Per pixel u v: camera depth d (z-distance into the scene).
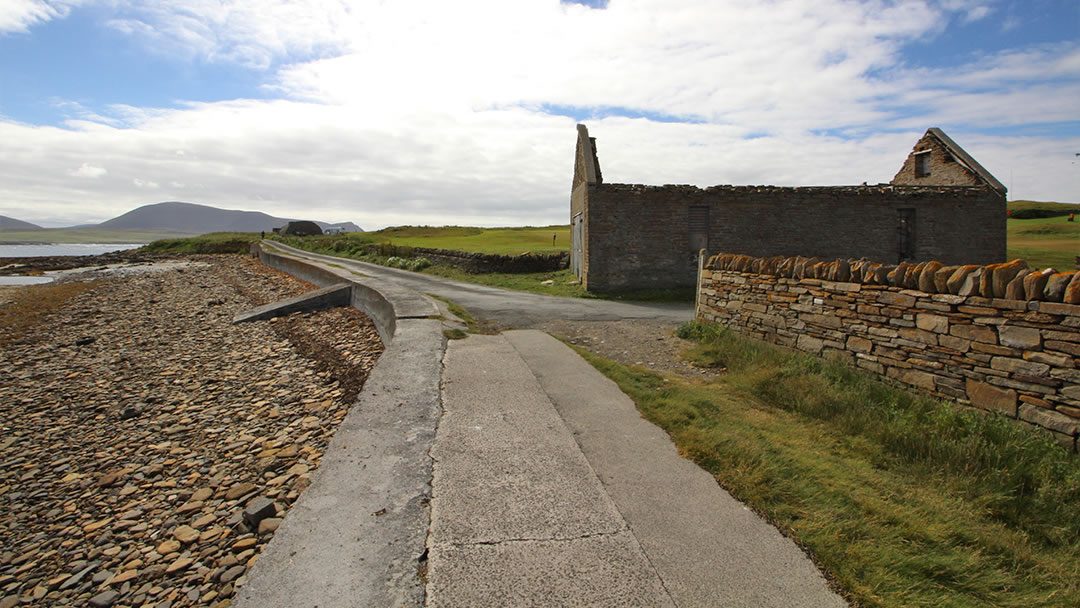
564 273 23.20
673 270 19.38
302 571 2.72
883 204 19.83
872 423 5.40
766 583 2.75
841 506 3.65
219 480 5.70
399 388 5.76
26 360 12.23
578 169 21.36
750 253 19.58
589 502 3.48
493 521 3.22
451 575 2.70
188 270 39.69
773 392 6.46
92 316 18.73
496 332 10.16
